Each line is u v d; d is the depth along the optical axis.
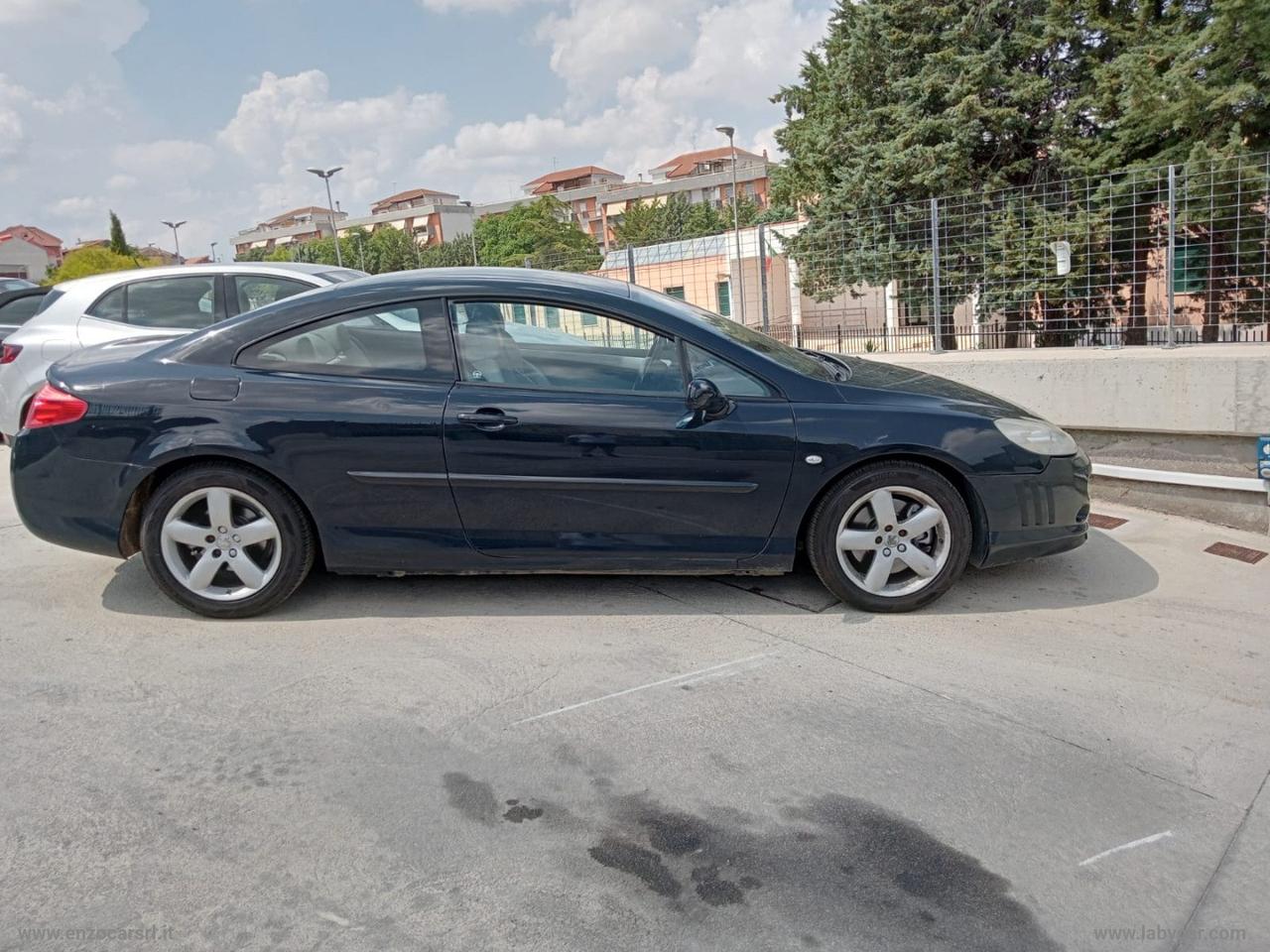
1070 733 3.00
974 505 3.98
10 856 2.33
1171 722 3.08
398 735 2.95
